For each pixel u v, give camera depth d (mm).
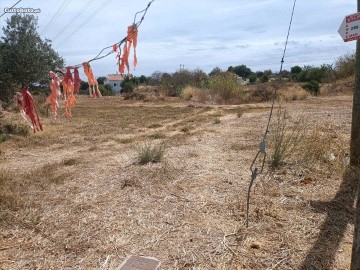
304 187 5133
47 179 5883
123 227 4109
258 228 3992
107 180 5738
